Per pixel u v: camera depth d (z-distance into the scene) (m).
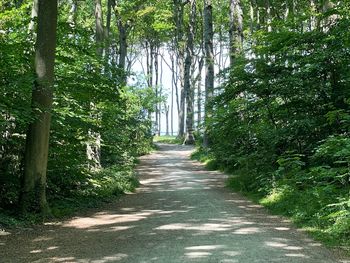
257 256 6.39
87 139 13.30
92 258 6.43
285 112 14.14
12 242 7.60
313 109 13.27
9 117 10.06
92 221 9.81
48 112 10.12
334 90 12.92
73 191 12.82
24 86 9.39
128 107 27.81
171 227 8.84
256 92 14.15
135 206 12.19
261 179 13.60
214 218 9.89
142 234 8.20
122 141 22.11
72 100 12.22
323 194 9.59
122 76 13.33
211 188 16.22
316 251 6.74
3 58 9.62
